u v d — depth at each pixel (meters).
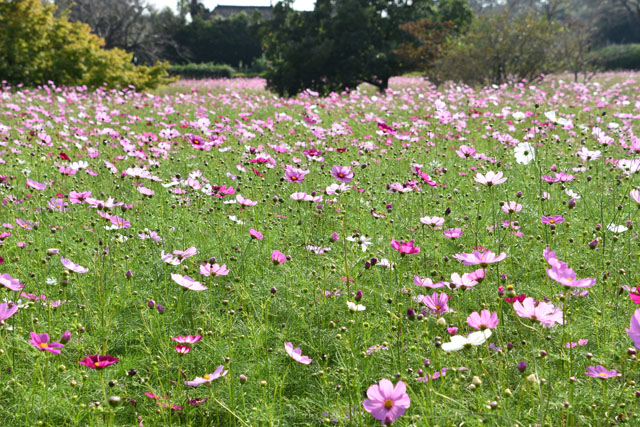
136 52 47.09
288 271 3.06
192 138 5.60
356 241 2.97
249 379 2.19
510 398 1.86
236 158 6.07
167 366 2.20
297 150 6.37
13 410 1.96
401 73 28.19
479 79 19.31
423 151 6.27
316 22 28.95
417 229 3.68
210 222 3.90
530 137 5.77
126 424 1.95
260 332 2.39
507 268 3.07
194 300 2.91
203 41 59.62
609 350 2.11
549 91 13.66
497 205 4.20
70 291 2.89
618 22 53.25
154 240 3.52
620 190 4.21
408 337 2.35
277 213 4.24
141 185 4.92
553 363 2.23
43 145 6.12
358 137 7.73
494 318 1.77
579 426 1.85
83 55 19.39
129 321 2.68
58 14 43.50
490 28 19.45
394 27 28.56
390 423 1.43
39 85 18.39
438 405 1.85
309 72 28.25
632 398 1.85
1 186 4.39
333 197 4.18
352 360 2.22
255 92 22.17
